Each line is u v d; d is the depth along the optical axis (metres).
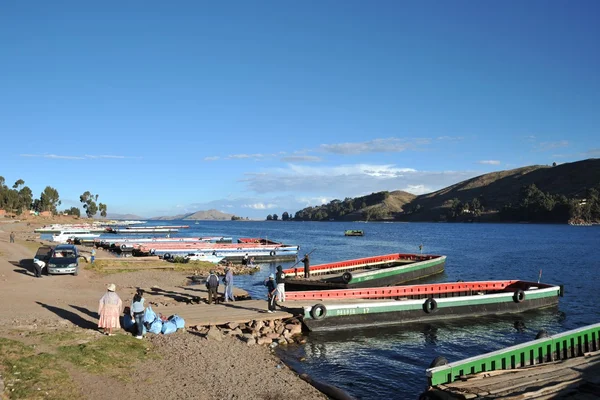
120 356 14.21
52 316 19.14
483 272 49.19
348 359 17.59
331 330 21.31
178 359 14.91
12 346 13.30
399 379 15.66
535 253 72.19
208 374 13.80
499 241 103.31
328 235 139.50
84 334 15.90
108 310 16.36
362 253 74.44
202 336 18.31
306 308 20.84
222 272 44.31
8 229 114.44
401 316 22.98
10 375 11.22
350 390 14.55
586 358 14.38
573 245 89.31
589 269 51.59
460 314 24.70
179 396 11.91
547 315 26.55
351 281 34.28
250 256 56.31
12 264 39.03
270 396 12.57
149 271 41.00
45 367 12.10
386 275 37.44
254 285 37.88
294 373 15.18
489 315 25.61
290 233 154.62
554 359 15.05
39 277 32.22
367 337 20.88
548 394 11.48
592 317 26.34
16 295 24.25
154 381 12.72
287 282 32.28
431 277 44.03
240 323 20.50
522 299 26.80
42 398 10.37
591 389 11.84
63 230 115.25
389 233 150.00
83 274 35.66
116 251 64.69
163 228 158.00
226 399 12.05
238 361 15.41
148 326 18.06
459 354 18.89
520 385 12.02
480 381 12.32
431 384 12.19
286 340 19.22
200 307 23.34
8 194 182.00
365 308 22.05
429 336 21.45
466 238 116.56
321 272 39.72
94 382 11.91
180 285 33.31
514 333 22.52
